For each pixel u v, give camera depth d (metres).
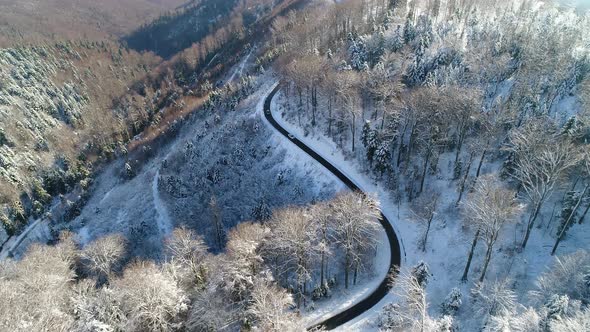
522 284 58.28
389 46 114.38
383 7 143.00
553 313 44.22
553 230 63.84
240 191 96.38
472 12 132.12
